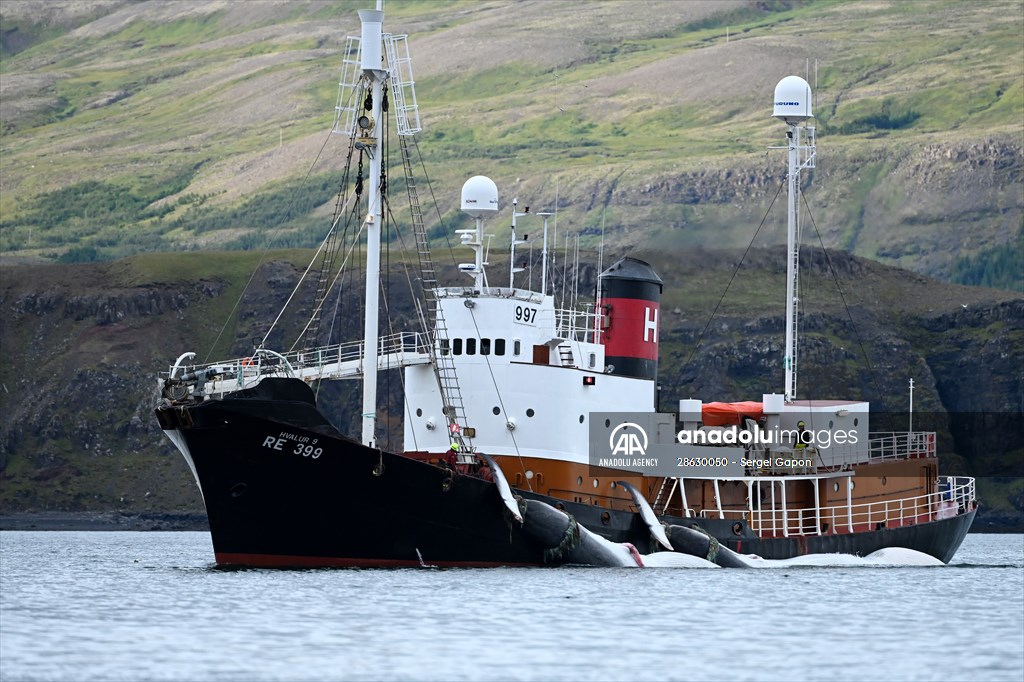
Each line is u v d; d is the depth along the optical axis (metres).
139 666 195.12
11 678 188.25
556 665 197.88
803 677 195.00
